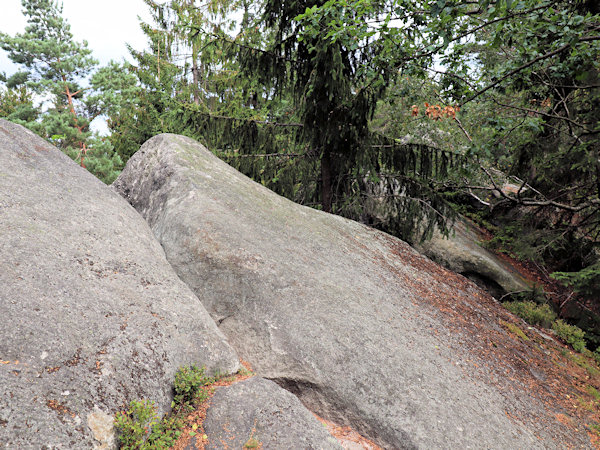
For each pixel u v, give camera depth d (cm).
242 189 733
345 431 411
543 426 505
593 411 583
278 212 730
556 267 1166
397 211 1061
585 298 919
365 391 431
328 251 683
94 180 622
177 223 571
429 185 1048
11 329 303
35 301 336
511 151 897
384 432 404
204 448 319
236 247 545
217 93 1520
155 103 1461
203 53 920
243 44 900
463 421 439
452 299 754
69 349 314
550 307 984
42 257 386
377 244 847
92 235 467
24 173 507
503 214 1165
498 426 459
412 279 760
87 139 2209
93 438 272
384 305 604
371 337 507
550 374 645
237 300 499
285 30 909
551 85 782
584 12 674
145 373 338
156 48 1661
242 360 459
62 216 467
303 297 522
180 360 381
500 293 1031
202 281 511
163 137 774
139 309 396
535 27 536
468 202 1457
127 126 1507
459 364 548
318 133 945
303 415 368
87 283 389
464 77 682
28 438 246
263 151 1012
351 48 552
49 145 629
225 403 361
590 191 942
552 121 880
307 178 1045
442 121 1014
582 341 832
